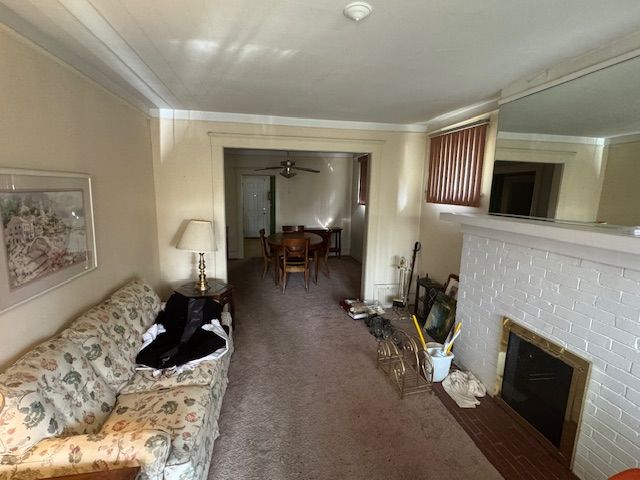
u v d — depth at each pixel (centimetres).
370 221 395
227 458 179
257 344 310
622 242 132
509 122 233
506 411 220
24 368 128
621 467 151
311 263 618
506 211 235
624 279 148
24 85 146
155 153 324
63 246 173
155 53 183
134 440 121
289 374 260
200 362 202
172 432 145
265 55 185
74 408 139
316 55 185
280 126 346
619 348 151
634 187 152
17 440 113
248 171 681
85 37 163
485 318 241
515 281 212
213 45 173
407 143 386
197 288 313
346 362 279
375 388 244
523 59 186
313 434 198
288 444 190
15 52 141
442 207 355
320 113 327
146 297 242
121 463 118
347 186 722
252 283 508
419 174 395
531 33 156
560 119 191
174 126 324
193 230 299
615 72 161
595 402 163
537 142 208
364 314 374
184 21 148
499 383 227
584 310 167
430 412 219
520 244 204
